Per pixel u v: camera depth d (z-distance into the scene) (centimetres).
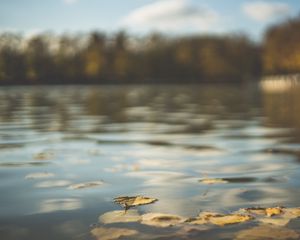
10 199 108
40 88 1377
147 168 149
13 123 325
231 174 138
